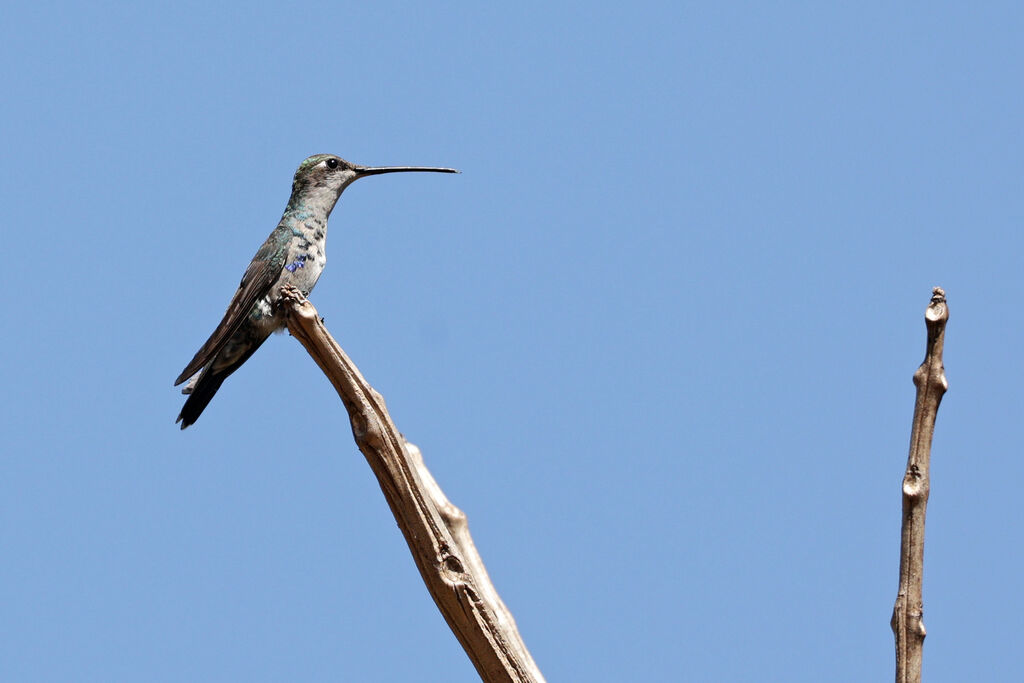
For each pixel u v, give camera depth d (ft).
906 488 24.64
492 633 28.94
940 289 25.13
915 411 24.97
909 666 24.16
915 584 24.38
